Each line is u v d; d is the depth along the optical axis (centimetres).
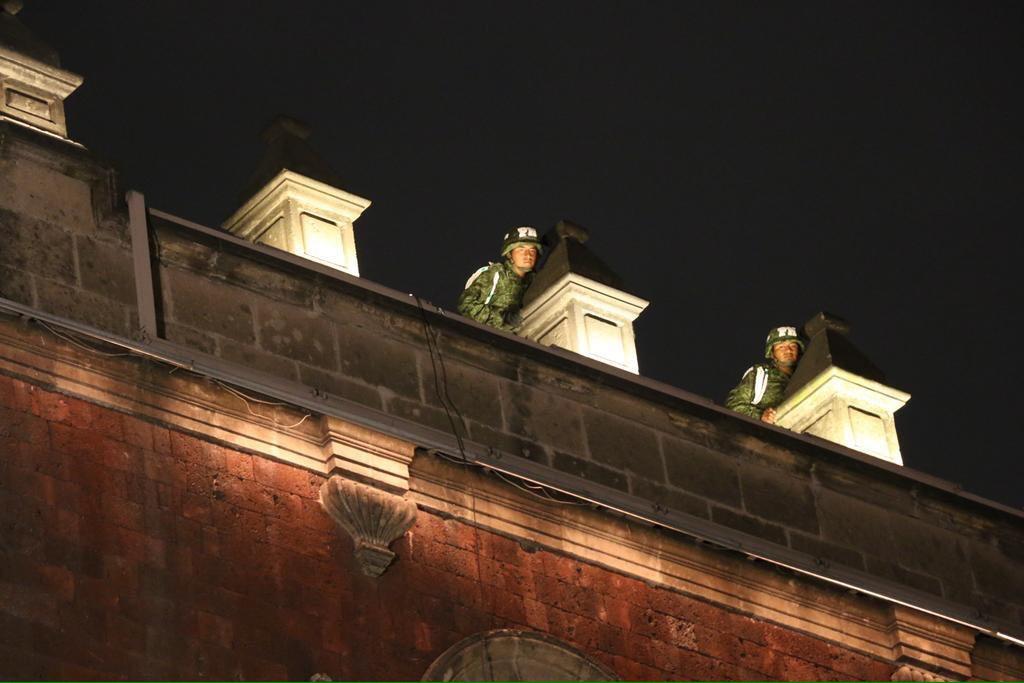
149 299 3544
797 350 4350
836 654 3925
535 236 4094
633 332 4053
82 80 3653
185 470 3509
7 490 3375
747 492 3934
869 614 3972
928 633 4009
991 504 4166
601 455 3825
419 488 3672
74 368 3475
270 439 3581
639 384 3894
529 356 3816
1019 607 4125
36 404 3438
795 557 3912
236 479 3541
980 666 4062
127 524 3438
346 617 3547
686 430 3919
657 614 3791
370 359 3691
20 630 3316
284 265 3672
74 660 3334
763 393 4312
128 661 3369
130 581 3412
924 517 4106
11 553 3347
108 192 3578
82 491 3425
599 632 3734
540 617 3694
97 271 3531
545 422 3800
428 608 3616
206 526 3491
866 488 4059
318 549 3566
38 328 3466
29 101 3606
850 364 4225
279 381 3597
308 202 3850
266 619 3488
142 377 3516
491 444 3738
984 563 4125
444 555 3656
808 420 4219
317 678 3481
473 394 3756
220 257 3631
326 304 3688
